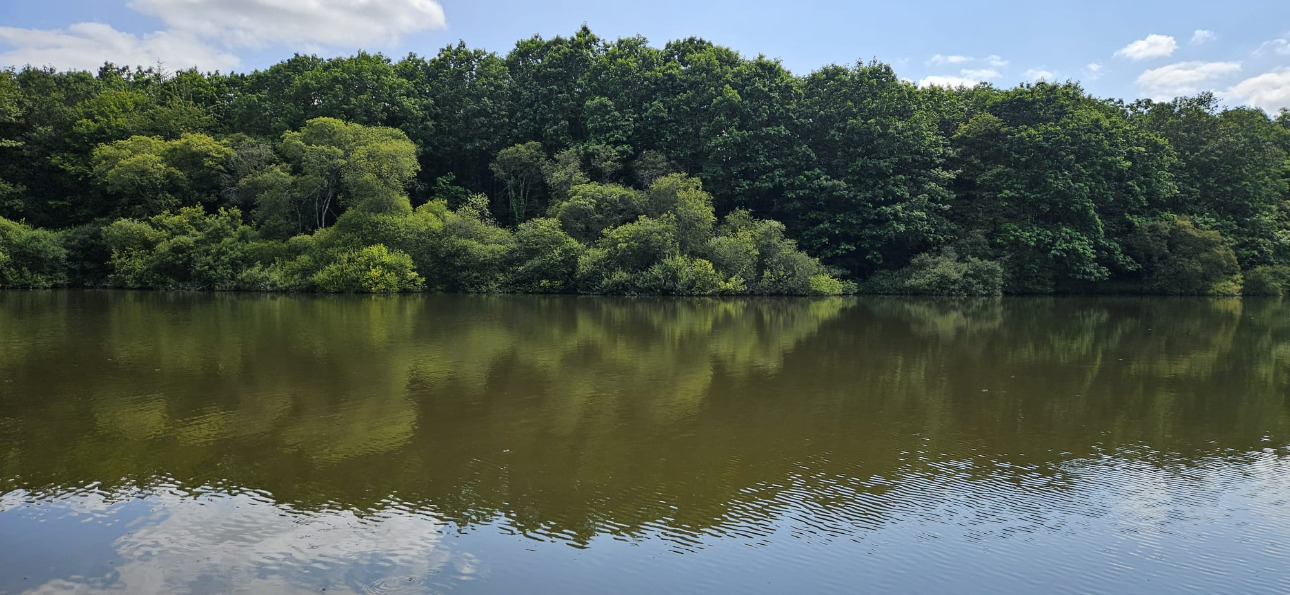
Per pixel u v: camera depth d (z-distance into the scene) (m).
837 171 48.41
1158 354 19.22
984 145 49.53
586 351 18.39
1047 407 12.69
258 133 49.34
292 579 6.09
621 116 48.94
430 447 9.77
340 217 40.66
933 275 44.81
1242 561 6.71
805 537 7.13
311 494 8.00
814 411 12.17
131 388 13.09
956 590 6.13
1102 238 47.94
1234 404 13.06
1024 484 8.68
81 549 6.59
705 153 48.59
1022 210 48.66
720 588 6.10
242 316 25.34
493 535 7.04
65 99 49.47
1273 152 53.25
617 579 6.21
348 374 14.66
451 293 40.53
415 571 6.27
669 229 41.03
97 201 45.56
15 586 5.92
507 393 13.16
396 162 40.66
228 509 7.54
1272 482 8.82
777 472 8.99
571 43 52.62
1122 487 8.59
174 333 20.39
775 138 47.50
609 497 8.06
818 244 46.78
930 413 12.14
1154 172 49.94
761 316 29.17
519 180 49.69
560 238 41.22
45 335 19.70
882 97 46.75
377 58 56.94
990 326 26.31
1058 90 49.25
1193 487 8.62
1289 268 51.06
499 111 52.00
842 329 24.52
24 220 42.97
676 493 8.23
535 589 6.01
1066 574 6.44
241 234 40.66
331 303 32.16
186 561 6.39
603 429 10.84
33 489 8.02
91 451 9.39
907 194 46.03
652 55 52.84
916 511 7.80
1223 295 50.41
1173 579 6.36
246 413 11.39
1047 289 49.22
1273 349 20.44
